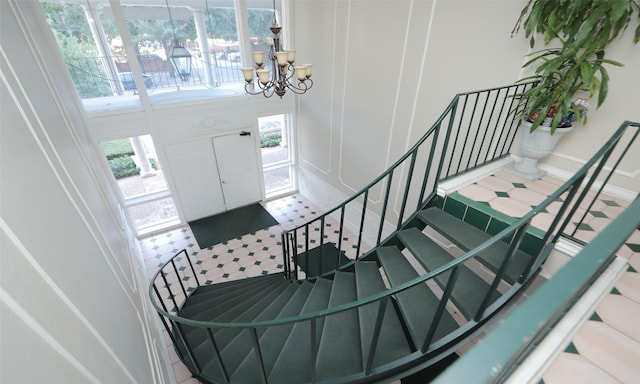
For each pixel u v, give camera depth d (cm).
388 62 336
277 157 754
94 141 368
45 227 76
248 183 545
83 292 87
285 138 575
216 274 399
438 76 291
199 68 423
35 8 272
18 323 48
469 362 53
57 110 167
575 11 174
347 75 399
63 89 255
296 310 246
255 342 136
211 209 522
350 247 454
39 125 107
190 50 407
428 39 287
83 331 75
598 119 209
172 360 267
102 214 187
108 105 377
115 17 337
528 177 236
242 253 439
